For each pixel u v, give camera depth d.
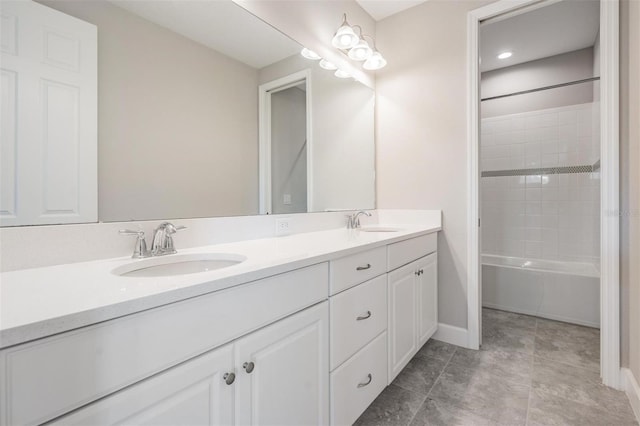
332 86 1.97
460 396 1.48
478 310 1.98
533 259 3.00
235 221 1.39
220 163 1.35
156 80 1.12
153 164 1.11
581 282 2.33
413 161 2.21
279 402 0.88
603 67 1.55
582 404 1.41
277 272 0.85
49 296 0.58
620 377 1.52
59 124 0.88
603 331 1.56
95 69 0.96
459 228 2.02
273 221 1.58
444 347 2.00
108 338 0.54
